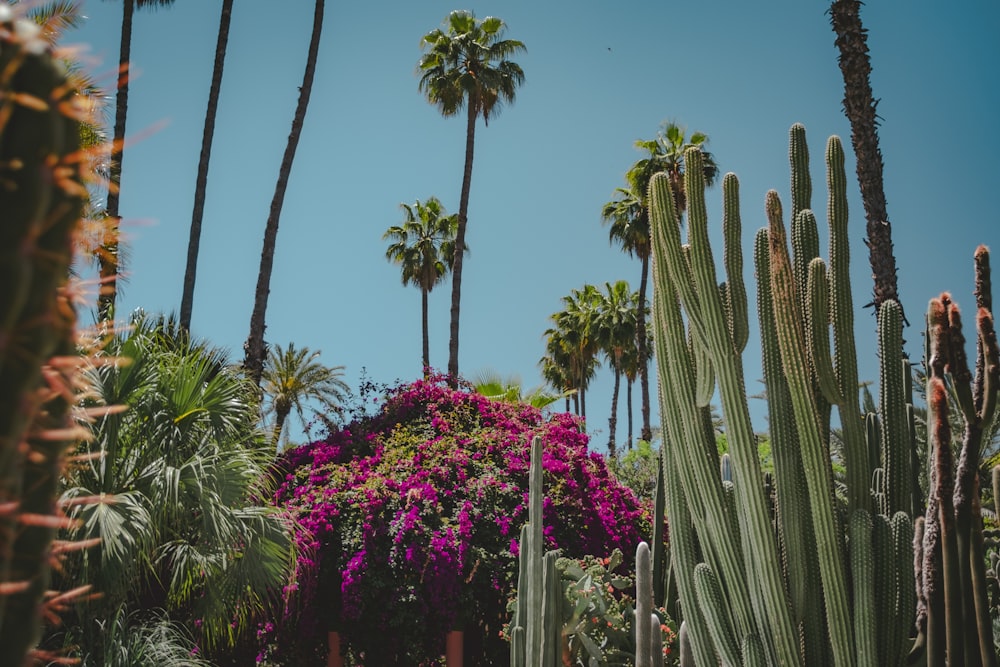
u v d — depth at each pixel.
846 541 5.04
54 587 6.14
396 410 11.59
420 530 9.35
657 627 5.29
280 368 28.41
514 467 10.23
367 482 9.93
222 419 7.67
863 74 8.91
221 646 9.10
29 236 0.89
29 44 0.93
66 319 1.00
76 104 1.03
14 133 0.90
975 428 3.87
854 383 4.99
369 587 9.22
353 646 9.36
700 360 5.04
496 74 26.48
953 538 3.87
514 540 9.52
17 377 0.90
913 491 5.63
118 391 6.79
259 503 8.38
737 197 5.18
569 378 45.59
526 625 6.18
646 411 32.03
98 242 1.07
